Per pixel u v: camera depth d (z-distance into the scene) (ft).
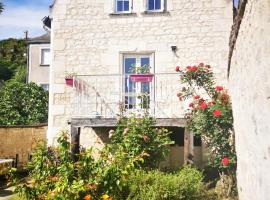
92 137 35.37
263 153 12.15
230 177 24.94
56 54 35.91
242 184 19.43
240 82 18.24
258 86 12.60
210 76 29.96
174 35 35.01
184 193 22.88
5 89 65.57
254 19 13.02
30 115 63.41
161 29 35.22
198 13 34.99
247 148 16.35
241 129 18.69
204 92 33.55
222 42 34.40
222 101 25.61
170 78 34.37
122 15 35.78
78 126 31.48
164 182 22.61
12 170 19.06
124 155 21.31
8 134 43.04
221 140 25.35
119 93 34.76
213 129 25.80
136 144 27.55
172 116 33.78
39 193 18.33
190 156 28.86
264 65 11.57
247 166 16.70
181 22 35.09
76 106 33.86
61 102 35.19
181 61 34.65
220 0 34.86
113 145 26.94
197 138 33.50
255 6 12.77
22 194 18.63
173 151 34.78
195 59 34.55
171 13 35.29
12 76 107.96
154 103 33.78
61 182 17.54
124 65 35.63
